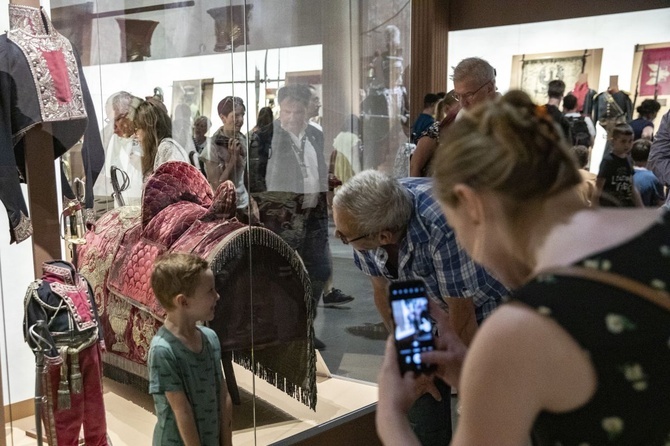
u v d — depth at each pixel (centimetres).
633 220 80
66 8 227
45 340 199
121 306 235
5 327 215
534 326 72
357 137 255
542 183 79
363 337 251
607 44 439
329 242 244
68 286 211
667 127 318
